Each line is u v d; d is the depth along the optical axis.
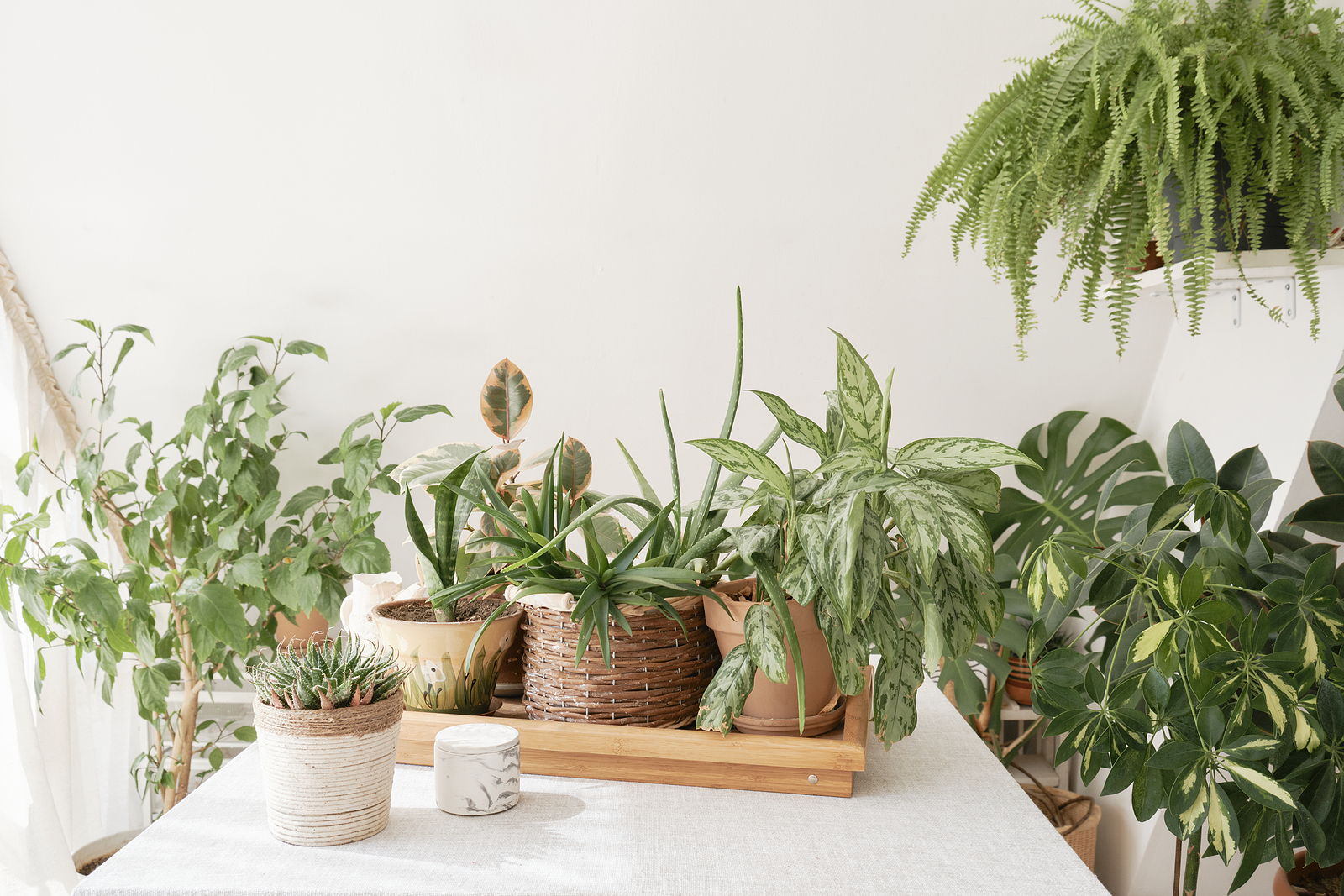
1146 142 1.14
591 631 1.03
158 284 1.93
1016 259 1.32
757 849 0.91
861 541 0.93
